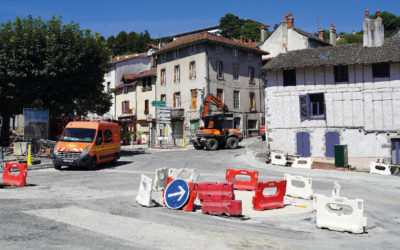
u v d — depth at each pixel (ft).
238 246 18.30
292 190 35.78
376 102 75.66
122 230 20.75
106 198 31.45
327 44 158.40
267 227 23.21
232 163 67.62
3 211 25.13
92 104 120.26
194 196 27.66
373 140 75.56
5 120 96.43
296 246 18.92
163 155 84.33
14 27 79.77
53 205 27.68
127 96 161.48
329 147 78.84
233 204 25.94
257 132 139.33
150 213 25.98
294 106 82.74
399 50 74.54
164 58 139.33
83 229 20.71
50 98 87.10
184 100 129.59
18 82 76.59
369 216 27.84
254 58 141.79
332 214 23.35
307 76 81.87
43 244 17.60
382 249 19.07
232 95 130.93
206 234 20.48
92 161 54.39
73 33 82.48
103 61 90.07
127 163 66.03
